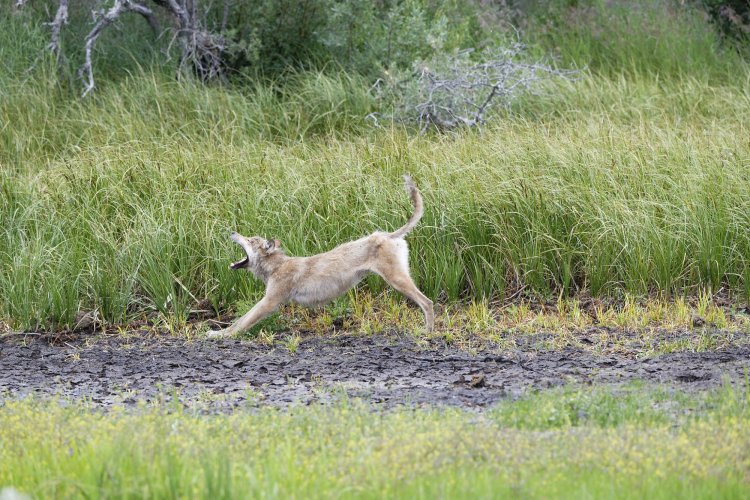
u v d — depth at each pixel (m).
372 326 23.66
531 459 12.49
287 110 37.59
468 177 27.94
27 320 23.92
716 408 15.39
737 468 11.98
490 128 34.78
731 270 26.09
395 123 36.34
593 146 29.80
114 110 36.53
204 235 26.30
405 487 11.46
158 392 18.47
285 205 27.11
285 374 19.84
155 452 12.25
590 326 23.50
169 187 27.91
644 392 16.98
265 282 23.48
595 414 15.08
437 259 26.02
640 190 27.81
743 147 29.47
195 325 24.50
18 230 26.39
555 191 27.08
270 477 11.61
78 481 11.72
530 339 22.47
